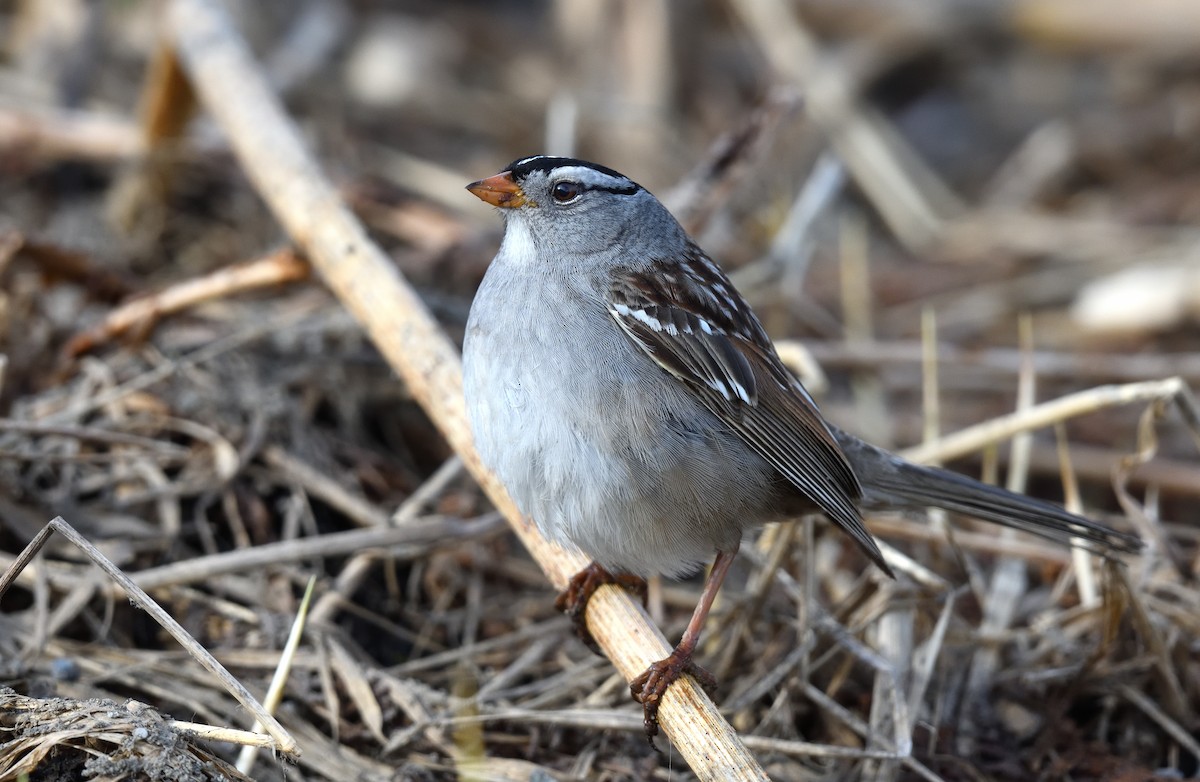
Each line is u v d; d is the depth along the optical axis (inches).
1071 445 510.0
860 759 336.2
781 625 375.9
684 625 385.7
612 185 337.4
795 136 658.8
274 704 306.5
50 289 467.8
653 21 662.5
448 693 361.7
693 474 313.9
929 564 426.3
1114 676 366.3
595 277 326.0
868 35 714.8
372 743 336.5
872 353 511.5
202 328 461.4
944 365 540.4
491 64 694.5
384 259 393.1
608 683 354.9
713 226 563.8
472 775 323.0
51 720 269.3
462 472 441.4
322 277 445.1
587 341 313.0
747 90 714.8
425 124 649.0
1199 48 697.0
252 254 531.2
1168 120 690.8
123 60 626.5
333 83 646.5
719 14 726.5
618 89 661.3
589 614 334.0
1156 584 394.3
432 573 401.1
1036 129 710.5
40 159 550.6
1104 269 601.9
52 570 361.4
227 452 407.5
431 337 371.2
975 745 357.4
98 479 394.3
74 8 601.3
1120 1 701.3
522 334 314.0
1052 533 370.9
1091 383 535.5
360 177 565.6
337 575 396.2
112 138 537.3
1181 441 512.4
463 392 329.7
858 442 354.3
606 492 308.0
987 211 656.4
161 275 521.3
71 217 540.1
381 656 384.2
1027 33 712.4
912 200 628.7
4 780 258.5
